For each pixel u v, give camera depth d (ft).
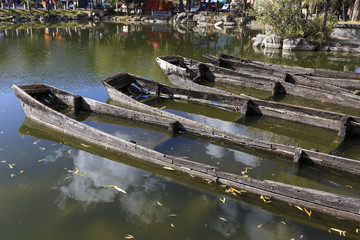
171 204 15.56
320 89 33.58
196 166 17.35
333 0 83.56
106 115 27.09
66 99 28.45
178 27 112.68
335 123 24.68
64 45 66.49
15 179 17.67
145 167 19.13
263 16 69.21
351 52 64.44
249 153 21.22
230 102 29.68
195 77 40.29
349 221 14.21
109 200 15.84
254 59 55.11
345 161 18.30
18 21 122.62
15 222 14.29
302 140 23.86
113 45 67.97
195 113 29.14
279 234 13.70
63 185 17.16
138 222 14.30
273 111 27.78
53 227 13.98
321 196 14.46
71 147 21.70
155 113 27.09
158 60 38.47
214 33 94.79
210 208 15.28
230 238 13.41
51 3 157.28
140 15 145.89
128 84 34.73
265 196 15.84
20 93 25.63
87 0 165.78
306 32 67.15
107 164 19.44
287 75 38.93
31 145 21.85
